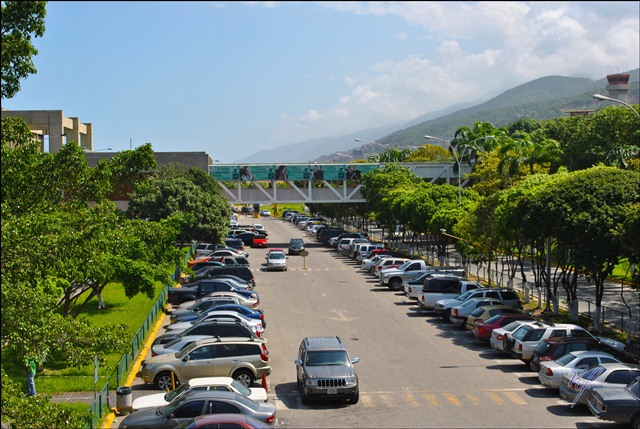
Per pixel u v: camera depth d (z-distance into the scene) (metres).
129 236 30.78
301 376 23.39
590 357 23.34
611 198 32.72
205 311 33.50
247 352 24.81
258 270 61.97
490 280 47.97
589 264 32.38
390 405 22.72
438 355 29.77
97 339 17.30
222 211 59.09
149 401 20.67
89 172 20.92
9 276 15.00
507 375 26.45
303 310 41.31
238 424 16.45
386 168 85.12
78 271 19.72
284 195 91.62
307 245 87.81
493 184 67.56
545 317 37.81
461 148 90.25
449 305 37.09
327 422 20.97
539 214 34.34
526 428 20.19
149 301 41.81
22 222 15.41
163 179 58.44
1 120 17.11
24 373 25.81
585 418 21.12
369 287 51.31
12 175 17.33
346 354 23.48
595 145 70.38
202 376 24.53
